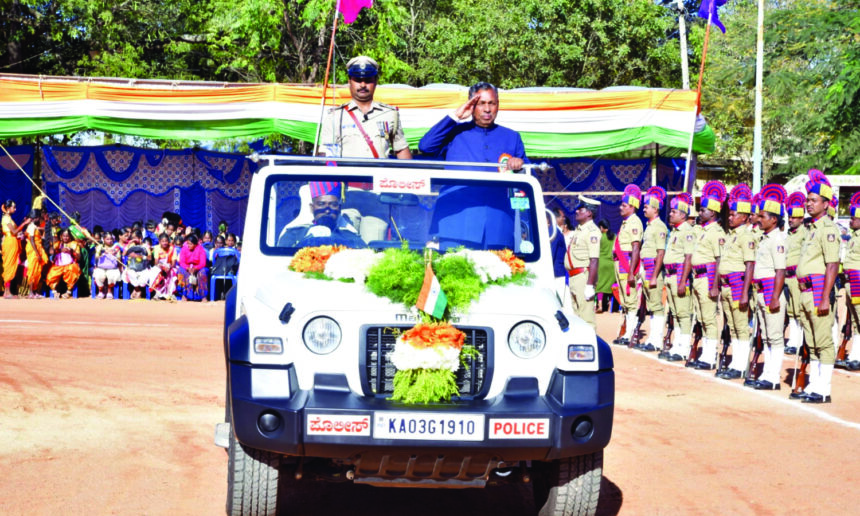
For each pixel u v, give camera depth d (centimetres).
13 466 613
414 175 589
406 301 476
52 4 2784
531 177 604
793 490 608
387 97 1809
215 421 765
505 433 457
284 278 523
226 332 512
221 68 2842
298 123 1839
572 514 502
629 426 797
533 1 2872
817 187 916
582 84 2934
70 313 1574
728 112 3647
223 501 549
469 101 661
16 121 1836
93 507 530
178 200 2131
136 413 784
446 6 3347
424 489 608
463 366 479
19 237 1886
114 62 2756
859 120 2938
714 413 862
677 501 580
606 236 1869
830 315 918
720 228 1141
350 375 471
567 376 476
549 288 565
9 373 940
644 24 2900
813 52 3020
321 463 497
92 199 2102
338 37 2720
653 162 2023
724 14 3784
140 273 1920
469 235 580
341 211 578
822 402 925
